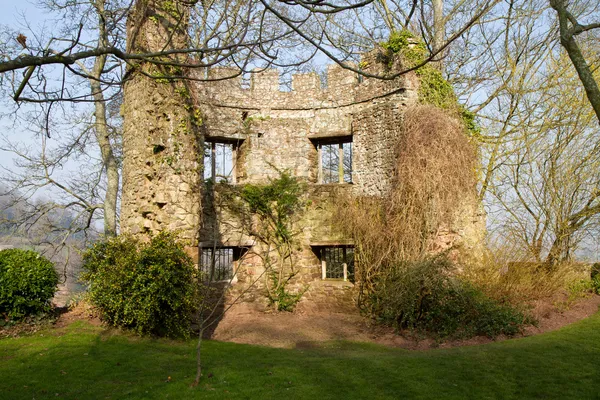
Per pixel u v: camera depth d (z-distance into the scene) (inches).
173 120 424.8
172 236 388.8
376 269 509.7
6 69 139.3
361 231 533.3
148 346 350.9
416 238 477.7
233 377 278.2
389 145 553.6
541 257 563.5
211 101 581.9
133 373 284.2
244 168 600.4
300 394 253.4
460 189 504.4
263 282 574.2
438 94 576.4
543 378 279.4
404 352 370.0
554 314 477.4
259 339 424.8
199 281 412.5
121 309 374.9
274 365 309.1
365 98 589.6
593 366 301.4
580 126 573.6
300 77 628.4
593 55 605.3
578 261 588.7
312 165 618.2
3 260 386.3
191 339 390.3
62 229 652.7
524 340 381.1
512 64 660.7
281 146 610.2
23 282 379.6
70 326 396.2
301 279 582.2
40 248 635.5
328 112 616.4
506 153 622.5
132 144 458.3
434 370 296.8
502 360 316.8
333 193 586.6
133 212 450.0
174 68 429.4
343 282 565.3
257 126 606.2
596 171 565.0
